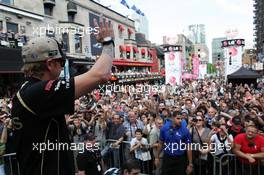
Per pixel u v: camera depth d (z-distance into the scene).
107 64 1.41
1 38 20.08
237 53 28.84
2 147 5.82
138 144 7.77
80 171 5.85
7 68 19.75
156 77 49.06
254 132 5.95
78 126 8.08
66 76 1.55
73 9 35.06
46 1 30.47
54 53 1.44
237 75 24.47
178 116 6.76
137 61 57.56
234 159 6.54
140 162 7.75
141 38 65.38
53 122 1.44
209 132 7.11
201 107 10.29
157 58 75.31
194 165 7.13
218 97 15.55
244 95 15.88
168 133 6.79
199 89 24.59
